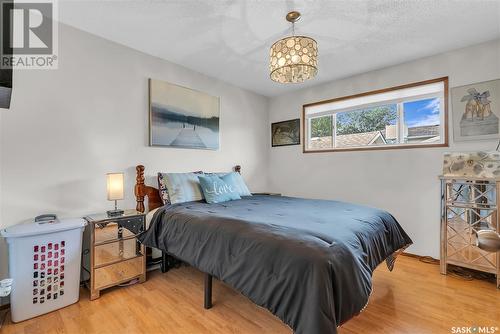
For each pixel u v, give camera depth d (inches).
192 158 120.5
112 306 69.9
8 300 68.7
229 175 117.6
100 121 89.3
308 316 40.9
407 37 89.6
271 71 70.9
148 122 103.3
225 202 99.7
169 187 96.7
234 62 112.4
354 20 79.3
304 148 148.0
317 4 71.6
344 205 90.7
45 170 76.7
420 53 102.3
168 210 86.3
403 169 111.6
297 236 52.1
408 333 57.9
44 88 76.9
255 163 156.6
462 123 97.0
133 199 97.8
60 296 68.4
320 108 142.6
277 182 161.6
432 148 104.0
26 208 73.1
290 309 44.3
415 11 74.5
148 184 102.9
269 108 164.9
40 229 65.0
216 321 62.8
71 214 81.8
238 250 56.8
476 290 78.4
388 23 80.8
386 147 116.6
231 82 138.3
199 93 123.0
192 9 74.4
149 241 83.2
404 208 111.2
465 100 96.4
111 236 79.7
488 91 92.0
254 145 155.8
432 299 73.0
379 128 122.3
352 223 64.2
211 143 128.7
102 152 89.7
